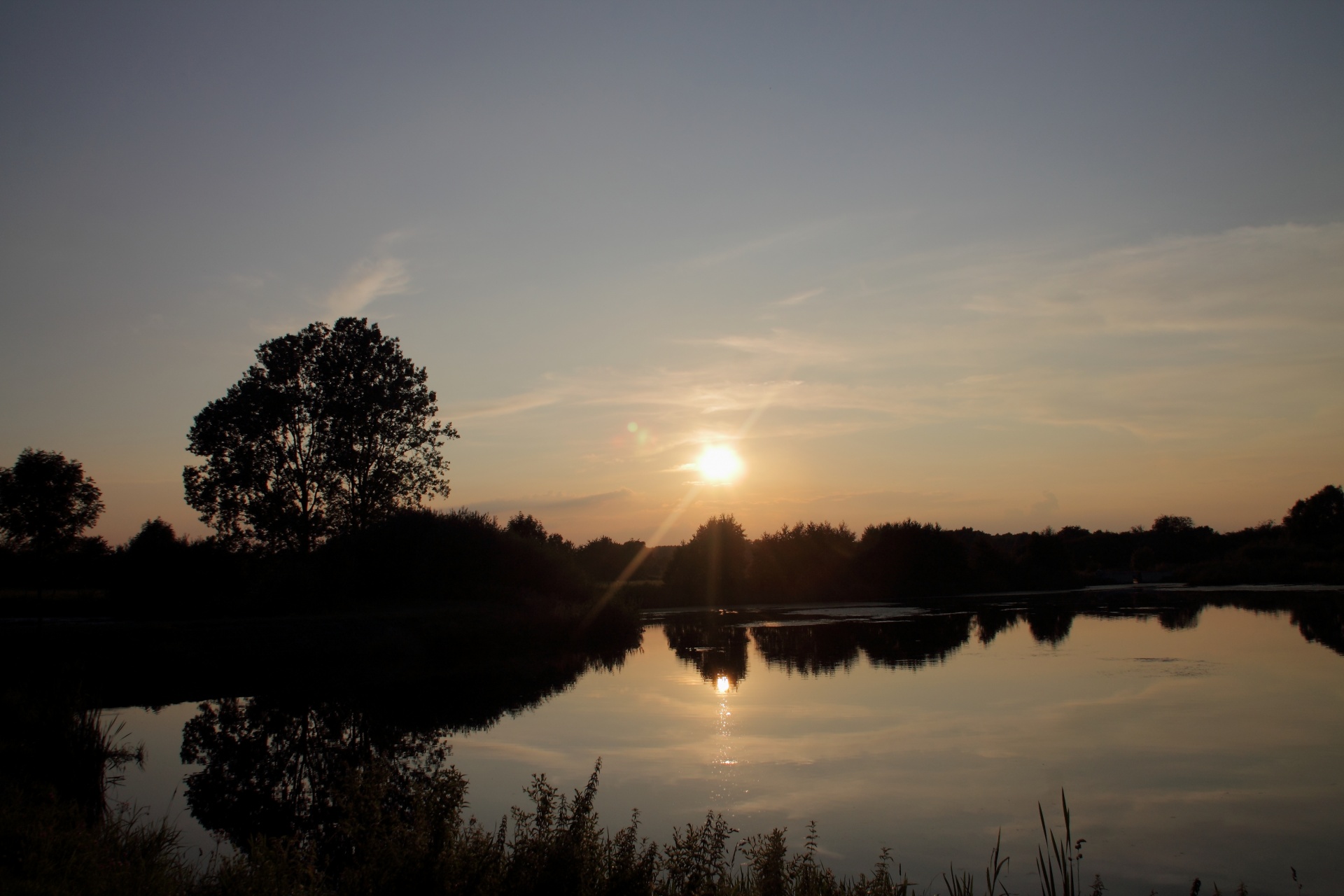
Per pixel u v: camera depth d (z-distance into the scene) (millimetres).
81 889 8055
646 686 25172
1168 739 16875
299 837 12211
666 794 13961
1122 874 10531
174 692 24750
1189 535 114375
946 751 16453
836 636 38844
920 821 12516
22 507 39281
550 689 24953
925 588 71000
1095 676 24578
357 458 47438
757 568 70750
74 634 28781
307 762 16828
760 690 24031
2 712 16141
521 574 45625
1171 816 12531
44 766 14008
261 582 39625
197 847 11750
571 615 36938
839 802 13469
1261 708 19578
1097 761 15484
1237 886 10109
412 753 17000
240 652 28422
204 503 45125
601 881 6988
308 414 47156
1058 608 52344
